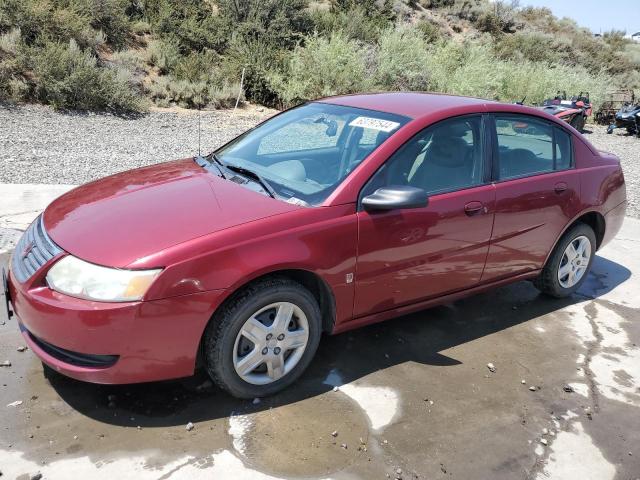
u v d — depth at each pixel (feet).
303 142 13.16
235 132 41.98
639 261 19.99
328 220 10.75
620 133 64.18
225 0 62.69
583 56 112.37
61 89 42.34
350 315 11.59
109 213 10.64
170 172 12.93
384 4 86.58
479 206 12.79
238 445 9.64
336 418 10.53
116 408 10.34
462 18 109.70
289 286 10.44
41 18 47.39
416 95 14.40
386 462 9.55
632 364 13.29
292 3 64.34
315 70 54.85
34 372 11.23
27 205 20.21
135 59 51.96
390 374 12.10
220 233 9.82
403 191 10.89
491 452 10.03
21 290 9.77
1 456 9.02
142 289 9.15
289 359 11.11
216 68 54.70
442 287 12.94
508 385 12.07
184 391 10.97
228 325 9.94
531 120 14.44
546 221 14.46
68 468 8.89
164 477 8.85
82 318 9.10
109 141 34.83
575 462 9.98
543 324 14.93
